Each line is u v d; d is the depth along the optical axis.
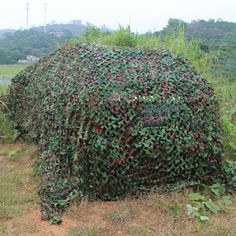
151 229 4.91
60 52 7.23
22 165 7.08
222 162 5.89
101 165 5.42
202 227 4.92
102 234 4.79
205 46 10.87
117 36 10.52
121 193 5.57
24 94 8.22
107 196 5.54
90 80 5.58
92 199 5.53
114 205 5.45
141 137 5.43
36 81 7.54
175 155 5.57
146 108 5.48
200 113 5.70
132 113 5.42
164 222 5.06
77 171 5.50
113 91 5.47
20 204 5.54
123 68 5.73
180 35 10.59
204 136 5.70
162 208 5.31
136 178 5.54
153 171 5.56
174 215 5.18
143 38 10.86
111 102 5.40
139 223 5.04
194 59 9.83
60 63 6.83
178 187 5.69
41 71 7.49
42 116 6.61
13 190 5.96
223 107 9.00
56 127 5.93
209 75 9.76
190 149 5.61
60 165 5.73
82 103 5.45
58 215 5.13
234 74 10.45
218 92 9.26
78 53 6.45
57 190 5.48
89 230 4.82
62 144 5.73
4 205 5.44
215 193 5.70
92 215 5.23
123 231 4.87
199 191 5.80
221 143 5.84
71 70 6.19
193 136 5.62
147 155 5.46
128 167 5.45
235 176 5.94
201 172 5.79
